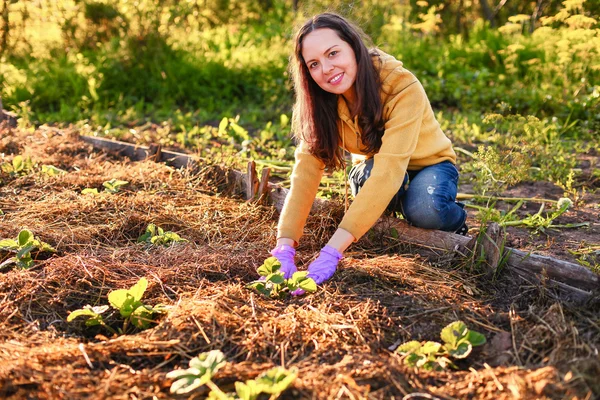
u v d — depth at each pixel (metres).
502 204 4.04
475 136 5.75
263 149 5.32
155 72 7.89
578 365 1.91
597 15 6.46
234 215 3.47
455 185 3.08
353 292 2.54
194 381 1.83
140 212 3.46
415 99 2.82
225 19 11.09
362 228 2.73
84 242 3.09
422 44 8.49
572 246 3.23
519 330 2.22
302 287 2.46
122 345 2.09
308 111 2.92
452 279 2.70
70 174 4.14
